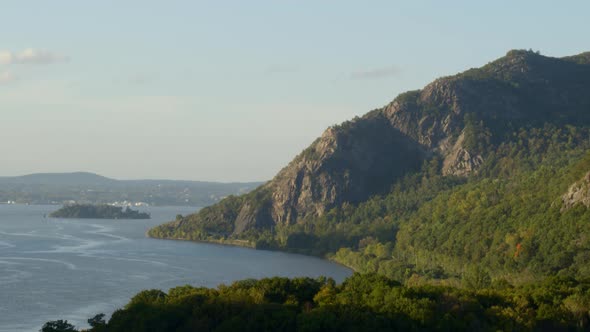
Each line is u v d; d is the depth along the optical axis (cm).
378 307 16438
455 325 15638
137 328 15875
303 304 17275
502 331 15738
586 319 16975
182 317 16400
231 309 16425
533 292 18600
